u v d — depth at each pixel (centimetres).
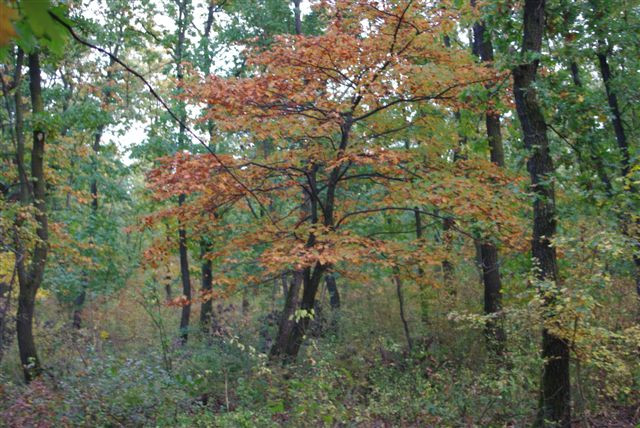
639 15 1332
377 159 1206
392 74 1192
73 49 1695
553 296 826
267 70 1313
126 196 2334
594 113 1084
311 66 1243
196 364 1184
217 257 1426
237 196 1330
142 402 945
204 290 1392
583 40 1240
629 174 853
